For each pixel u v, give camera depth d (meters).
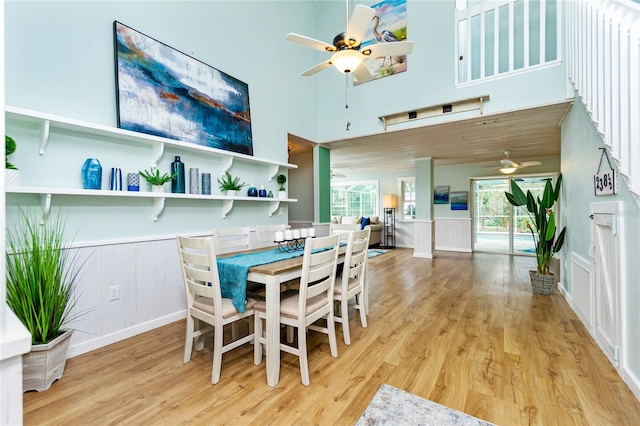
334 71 4.93
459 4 4.20
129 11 2.51
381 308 3.16
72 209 2.18
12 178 1.80
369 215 9.42
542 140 4.90
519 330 2.53
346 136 4.80
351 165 7.68
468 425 1.41
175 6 2.87
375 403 1.58
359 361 2.04
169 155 2.83
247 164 3.71
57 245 1.93
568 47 3.02
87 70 2.25
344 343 2.32
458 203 7.55
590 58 2.31
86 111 2.24
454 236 7.59
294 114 4.53
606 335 2.08
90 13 2.27
